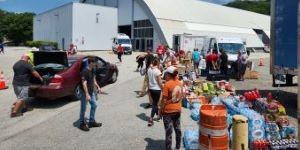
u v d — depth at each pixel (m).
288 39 12.95
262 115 8.75
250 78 22.61
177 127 7.62
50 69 12.69
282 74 13.41
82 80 9.42
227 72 22.05
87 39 57.97
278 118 8.50
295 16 12.52
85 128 9.48
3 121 10.63
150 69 9.90
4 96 14.88
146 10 61.56
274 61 13.82
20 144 8.38
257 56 57.69
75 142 8.52
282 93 16.38
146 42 62.06
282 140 7.71
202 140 6.82
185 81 14.52
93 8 58.31
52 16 67.31
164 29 58.84
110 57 42.19
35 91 12.21
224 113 6.78
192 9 72.69
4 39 112.12
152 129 9.62
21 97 11.28
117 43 48.66
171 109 7.43
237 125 7.12
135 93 15.56
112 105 12.86
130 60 37.41
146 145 8.28
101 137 8.91
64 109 12.23
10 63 31.52
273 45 13.84
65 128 9.76
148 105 12.39
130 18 66.06
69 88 12.91
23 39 100.88
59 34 63.25
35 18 81.31
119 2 68.75
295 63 12.62
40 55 13.07
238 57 21.66
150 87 9.84
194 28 65.31
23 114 11.53
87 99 9.44
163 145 8.29
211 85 13.23
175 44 38.19
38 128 9.78
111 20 60.72
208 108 7.13
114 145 8.29
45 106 12.76
